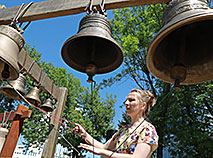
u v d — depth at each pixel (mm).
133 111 2328
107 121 18828
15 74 2537
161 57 2201
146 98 2389
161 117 9977
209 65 2162
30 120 16422
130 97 2402
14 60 2420
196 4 1924
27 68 5105
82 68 2684
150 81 12656
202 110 11594
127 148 2074
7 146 4980
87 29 2447
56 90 6461
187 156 9914
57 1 3035
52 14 2982
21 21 3135
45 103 6105
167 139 10414
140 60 12898
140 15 13281
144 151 1918
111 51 2713
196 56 2227
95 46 2672
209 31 2119
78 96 19719
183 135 9586
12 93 4809
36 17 3039
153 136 2018
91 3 2758
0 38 2430
